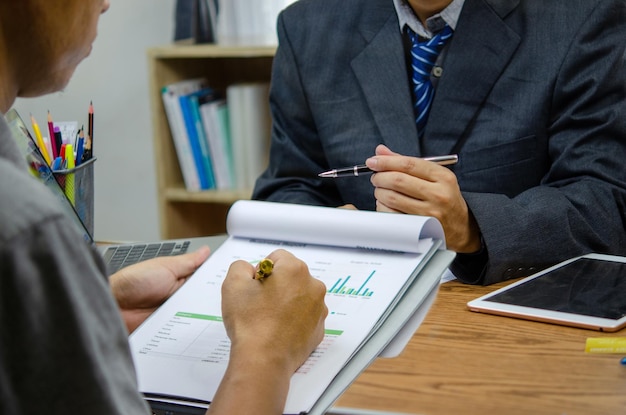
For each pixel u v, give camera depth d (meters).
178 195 2.79
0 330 0.55
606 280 1.24
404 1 1.76
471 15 1.68
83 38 0.78
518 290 1.23
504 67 1.67
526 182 1.68
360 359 0.90
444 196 1.36
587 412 0.86
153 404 0.86
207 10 2.73
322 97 1.81
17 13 0.72
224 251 1.19
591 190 1.53
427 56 1.73
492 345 1.05
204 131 2.76
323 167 1.88
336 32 1.82
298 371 0.87
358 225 1.13
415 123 1.73
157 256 1.42
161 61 2.73
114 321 0.62
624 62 1.61
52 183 1.14
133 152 3.21
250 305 0.89
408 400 0.91
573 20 1.64
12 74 0.75
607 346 1.01
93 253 0.65
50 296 0.57
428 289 1.04
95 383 0.59
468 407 0.88
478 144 1.67
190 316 1.02
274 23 2.79
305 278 0.92
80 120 3.21
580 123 1.61
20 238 0.55
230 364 0.83
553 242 1.40
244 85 2.75
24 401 0.57
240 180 2.78
